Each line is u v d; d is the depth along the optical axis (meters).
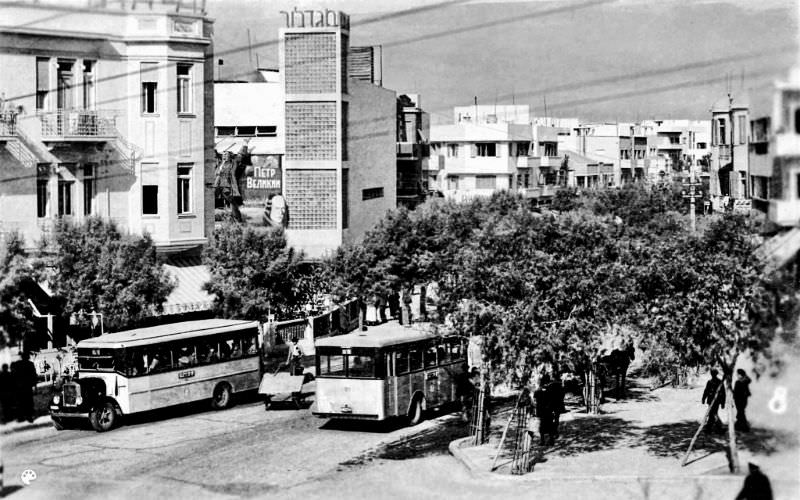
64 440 30.72
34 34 41.97
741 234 23.70
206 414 35.50
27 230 41.44
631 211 75.12
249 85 68.19
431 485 24.09
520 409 25.56
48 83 42.78
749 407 29.06
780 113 33.09
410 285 50.16
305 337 51.94
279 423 33.59
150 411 35.38
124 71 45.41
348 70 62.03
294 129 60.34
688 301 23.02
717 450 26.44
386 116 69.38
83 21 43.78
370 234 50.00
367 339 31.77
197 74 46.97
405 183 79.88
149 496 23.64
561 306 25.64
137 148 45.59
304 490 23.94
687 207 77.56
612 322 25.77
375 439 30.56
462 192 105.19
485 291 25.72
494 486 23.69
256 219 59.38
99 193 44.62
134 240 37.84
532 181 108.56
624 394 36.78
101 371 32.88
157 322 44.00
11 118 40.31
